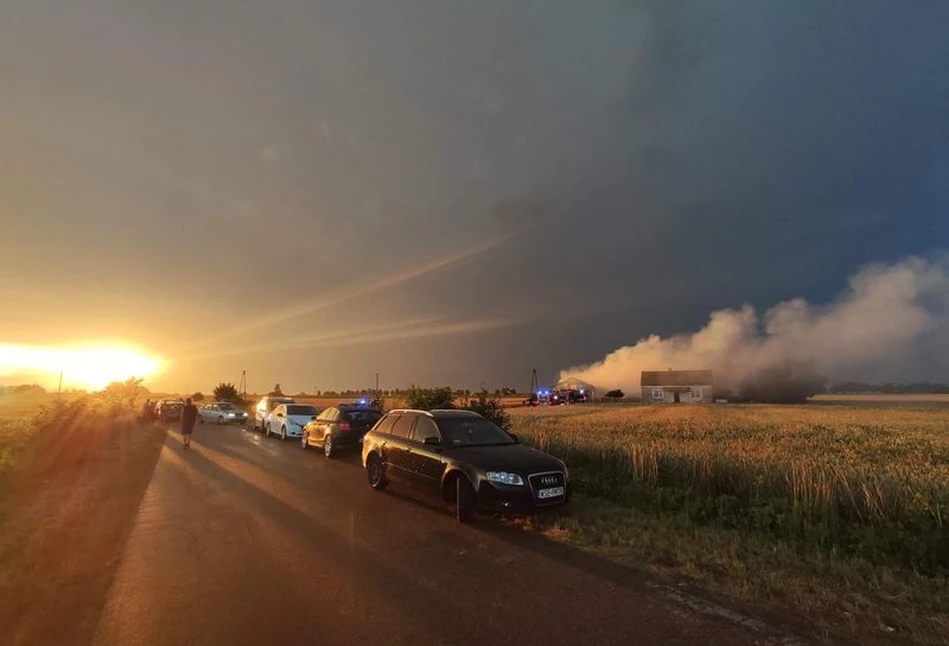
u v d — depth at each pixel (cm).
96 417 2047
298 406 2355
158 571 581
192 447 1912
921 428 2594
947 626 443
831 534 664
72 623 451
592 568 590
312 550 658
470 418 984
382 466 1045
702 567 589
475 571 580
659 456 1003
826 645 411
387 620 454
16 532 741
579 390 8375
